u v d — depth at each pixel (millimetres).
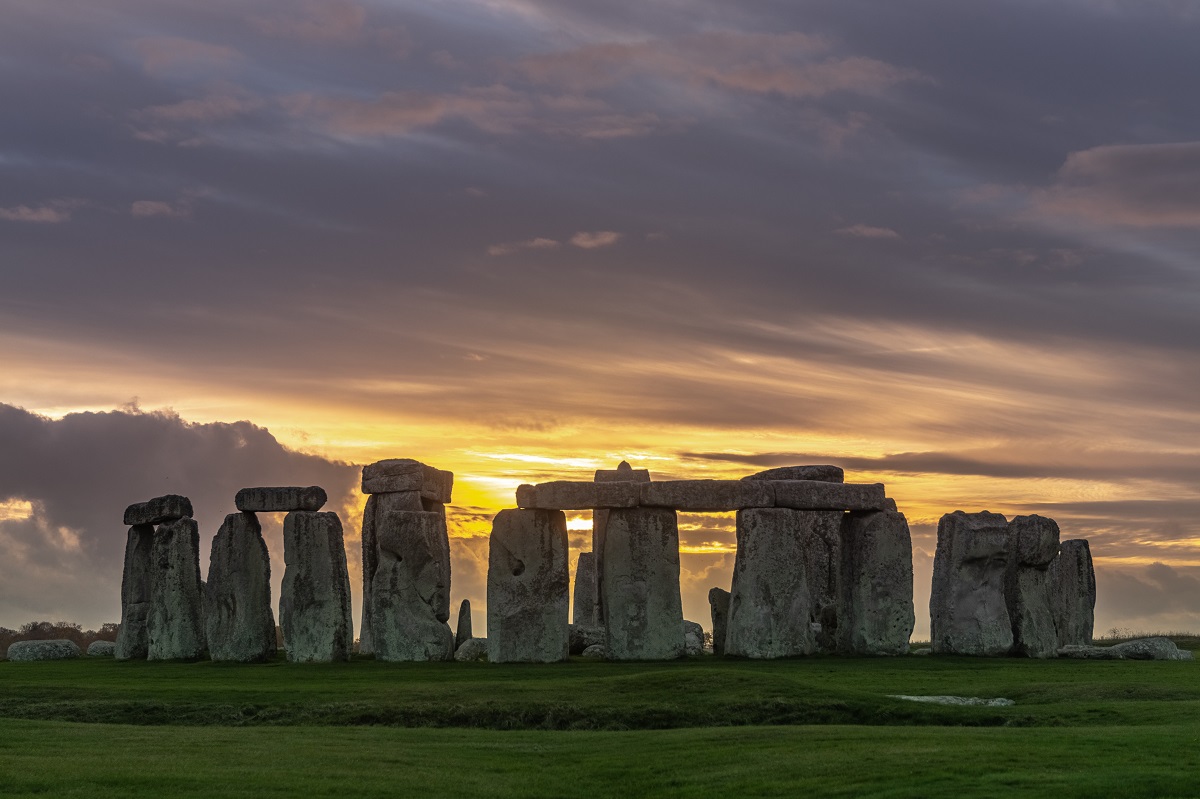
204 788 28844
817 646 54219
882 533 53750
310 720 38469
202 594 57281
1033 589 54500
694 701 38562
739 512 52188
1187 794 26734
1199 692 40344
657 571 51562
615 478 57844
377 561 54656
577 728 37281
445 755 33062
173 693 41594
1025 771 28797
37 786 28594
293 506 53500
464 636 57969
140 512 59906
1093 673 46219
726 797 28844
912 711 37312
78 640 80875
